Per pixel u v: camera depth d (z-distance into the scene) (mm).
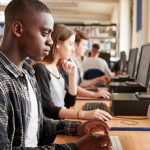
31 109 1226
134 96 2127
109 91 3020
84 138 1137
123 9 7859
